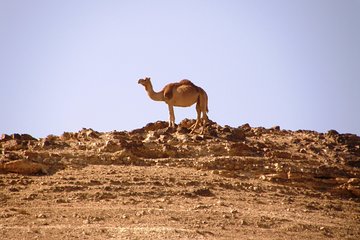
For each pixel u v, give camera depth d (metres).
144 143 98.94
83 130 105.81
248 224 80.81
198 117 107.56
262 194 90.88
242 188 91.25
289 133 116.31
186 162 95.56
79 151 95.69
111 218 78.81
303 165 99.25
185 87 106.19
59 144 98.00
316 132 117.81
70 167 91.62
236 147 99.62
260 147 103.38
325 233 82.19
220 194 88.69
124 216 79.19
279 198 90.69
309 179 96.19
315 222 84.81
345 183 97.12
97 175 89.31
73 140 101.94
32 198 82.88
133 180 88.75
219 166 95.31
